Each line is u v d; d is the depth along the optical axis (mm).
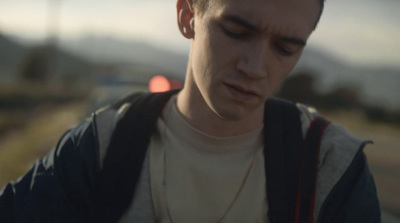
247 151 1083
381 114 21891
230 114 906
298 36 882
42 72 45594
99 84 8680
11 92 31969
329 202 1036
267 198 1055
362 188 1035
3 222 1063
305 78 21547
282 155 1070
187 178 1054
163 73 10711
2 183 6023
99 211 1036
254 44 871
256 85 882
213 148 1062
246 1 850
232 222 1047
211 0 891
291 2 857
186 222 1046
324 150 1070
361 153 1067
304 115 1149
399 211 4824
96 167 1061
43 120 17719
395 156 9281
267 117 1118
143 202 1045
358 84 24047
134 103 1139
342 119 19703
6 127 16812
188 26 1032
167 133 1100
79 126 1146
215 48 888
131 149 1066
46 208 1032
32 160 8172
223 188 1045
